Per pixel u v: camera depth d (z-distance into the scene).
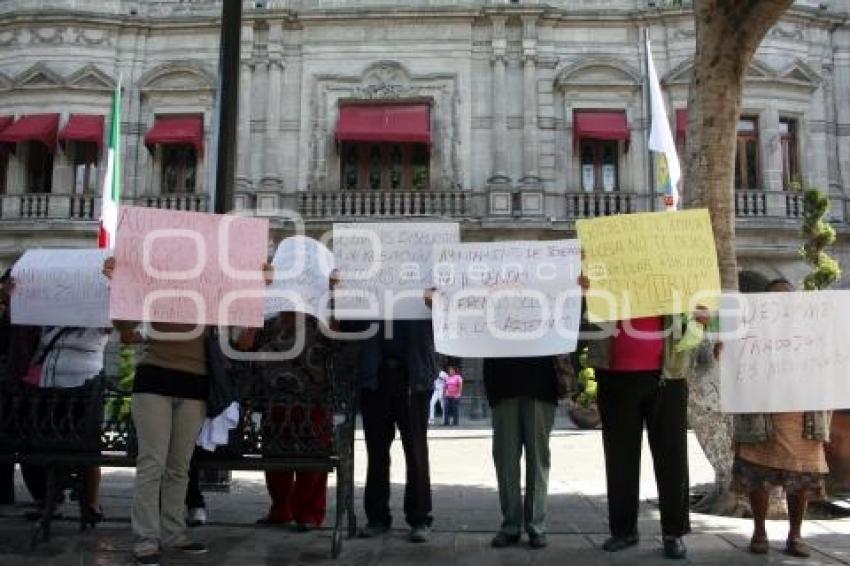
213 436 6.12
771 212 22.52
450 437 17.44
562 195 23.19
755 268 22.53
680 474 5.85
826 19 23.91
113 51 23.88
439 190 22.84
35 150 23.95
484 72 23.59
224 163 8.94
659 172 18.64
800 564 5.62
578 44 23.70
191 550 5.80
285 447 6.12
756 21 7.96
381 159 23.69
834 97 24.00
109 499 8.21
